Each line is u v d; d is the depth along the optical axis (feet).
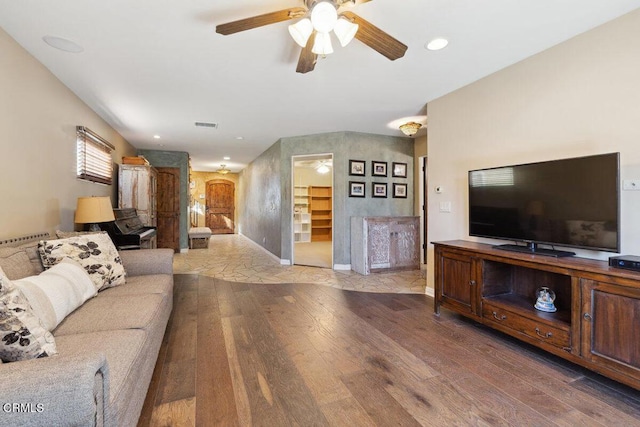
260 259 19.80
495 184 8.74
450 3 6.13
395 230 16.01
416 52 8.09
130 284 7.56
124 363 4.13
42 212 8.75
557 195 7.22
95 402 2.89
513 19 6.69
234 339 7.94
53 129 9.35
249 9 6.31
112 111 12.76
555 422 4.92
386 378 6.18
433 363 6.76
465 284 8.80
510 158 8.89
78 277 6.13
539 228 7.61
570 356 6.22
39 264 6.42
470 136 10.14
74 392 2.54
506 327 7.59
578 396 5.61
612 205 6.26
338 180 16.76
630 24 6.48
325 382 6.03
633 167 6.46
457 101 10.61
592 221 6.57
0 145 6.93
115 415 3.39
